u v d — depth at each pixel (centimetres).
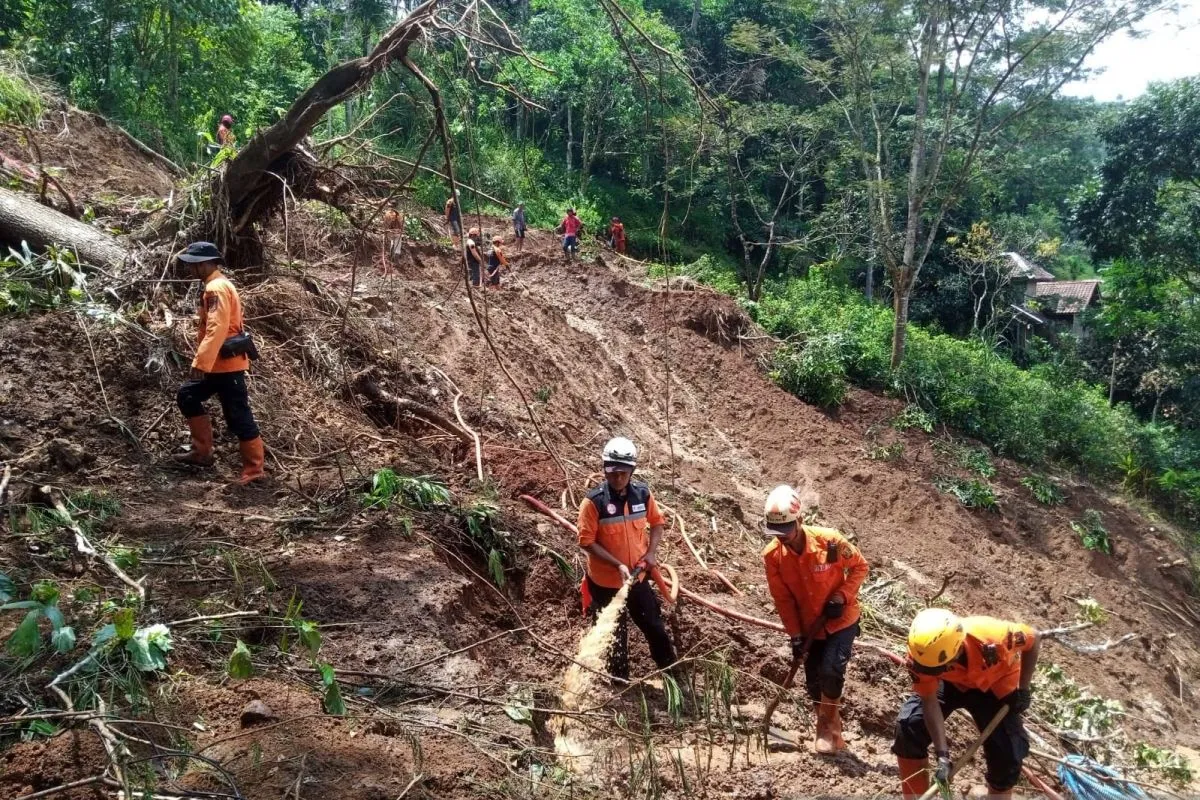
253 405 682
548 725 454
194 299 755
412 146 1348
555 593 614
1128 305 2484
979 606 1231
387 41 715
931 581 1241
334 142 801
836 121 2488
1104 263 2886
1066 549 1505
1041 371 2398
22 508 493
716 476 1259
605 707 473
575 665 501
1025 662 431
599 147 3019
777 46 2125
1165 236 2288
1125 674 1159
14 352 620
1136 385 2805
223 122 1251
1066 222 2552
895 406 1753
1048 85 1838
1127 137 2320
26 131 1051
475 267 1436
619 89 2739
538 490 753
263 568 461
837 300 2333
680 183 3222
